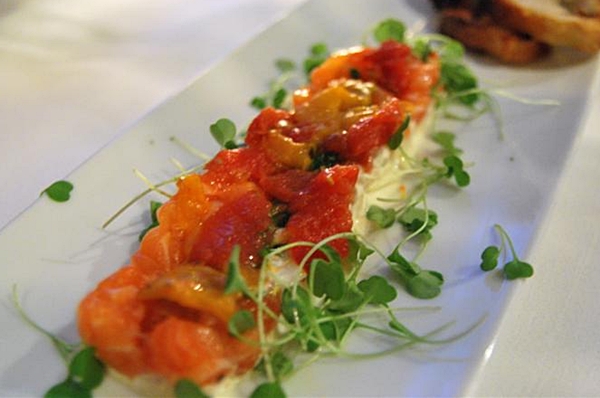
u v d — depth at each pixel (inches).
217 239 11.2
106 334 10.4
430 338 11.4
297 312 11.2
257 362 10.9
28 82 16.4
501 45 17.4
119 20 18.9
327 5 18.5
